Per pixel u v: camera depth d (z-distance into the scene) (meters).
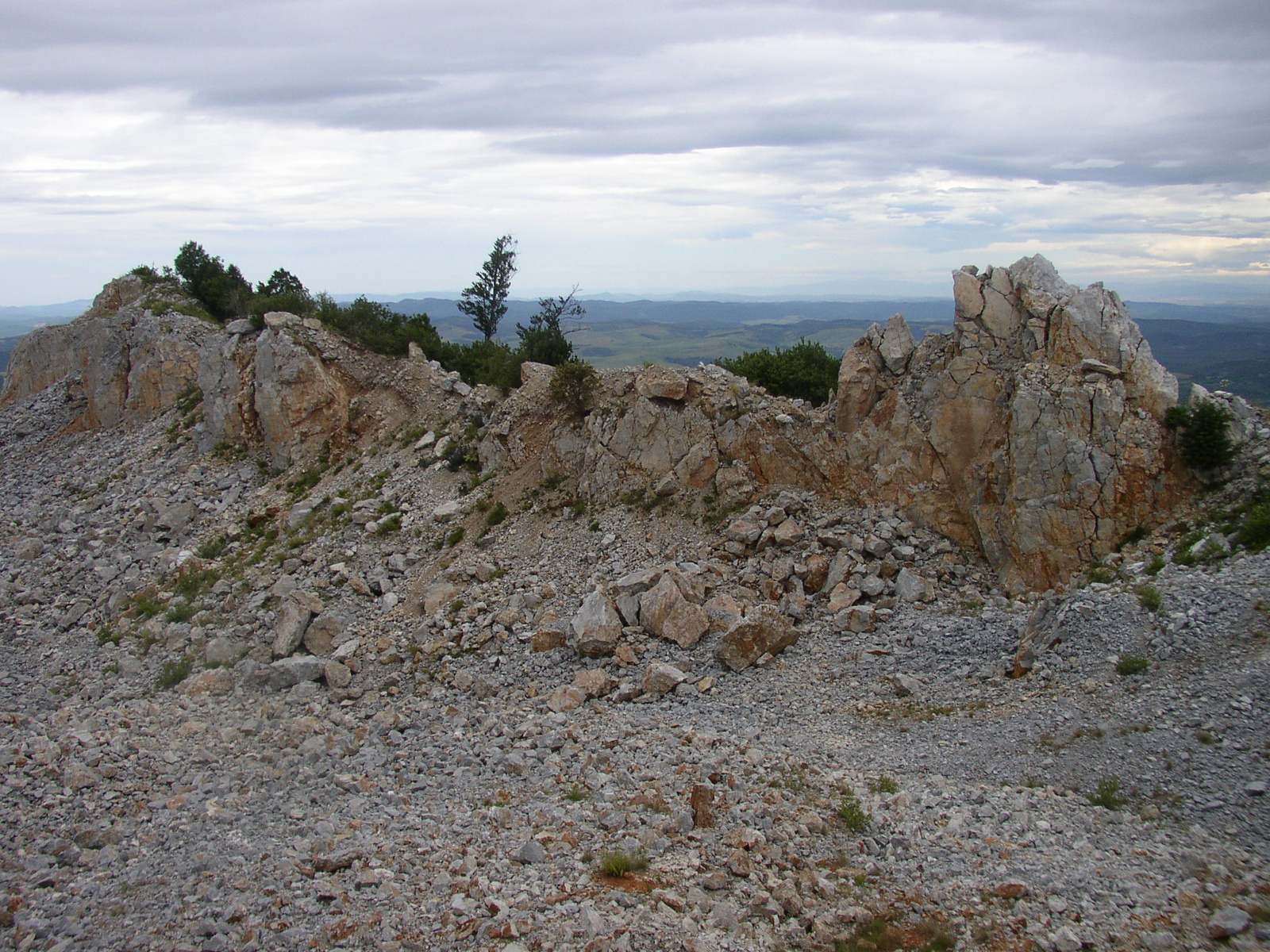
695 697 21.44
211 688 25.41
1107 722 15.94
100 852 15.61
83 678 27.61
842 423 28.41
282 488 40.78
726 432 29.89
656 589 24.73
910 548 25.34
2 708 25.66
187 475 43.81
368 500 35.94
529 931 11.78
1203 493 22.08
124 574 36.25
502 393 38.25
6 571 38.53
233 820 16.73
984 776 15.66
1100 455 22.69
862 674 21.05
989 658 20.50
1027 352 24.92
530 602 27.12
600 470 31.72
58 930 12.83
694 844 14.16
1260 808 12.60
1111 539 22.39
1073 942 10.57
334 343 44.81
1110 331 23.59
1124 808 13.62
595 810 15.82
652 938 11.45
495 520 32.34
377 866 14.07
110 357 55.88
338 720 22.48
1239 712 14.65
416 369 43.06
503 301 60.59
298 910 12.77
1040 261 25.78
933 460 26.45
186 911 13.12
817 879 12.69
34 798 18.02
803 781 16.16
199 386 51.50
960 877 12.46
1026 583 23.17
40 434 57.62
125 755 20.20
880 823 14.27
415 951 11.59
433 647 25.84
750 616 22.88
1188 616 17.58
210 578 33.16
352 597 29.53
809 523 27.17
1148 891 11.38
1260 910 10.52
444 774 18.34
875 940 11.19
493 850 14.40
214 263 63.50
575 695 21.95
